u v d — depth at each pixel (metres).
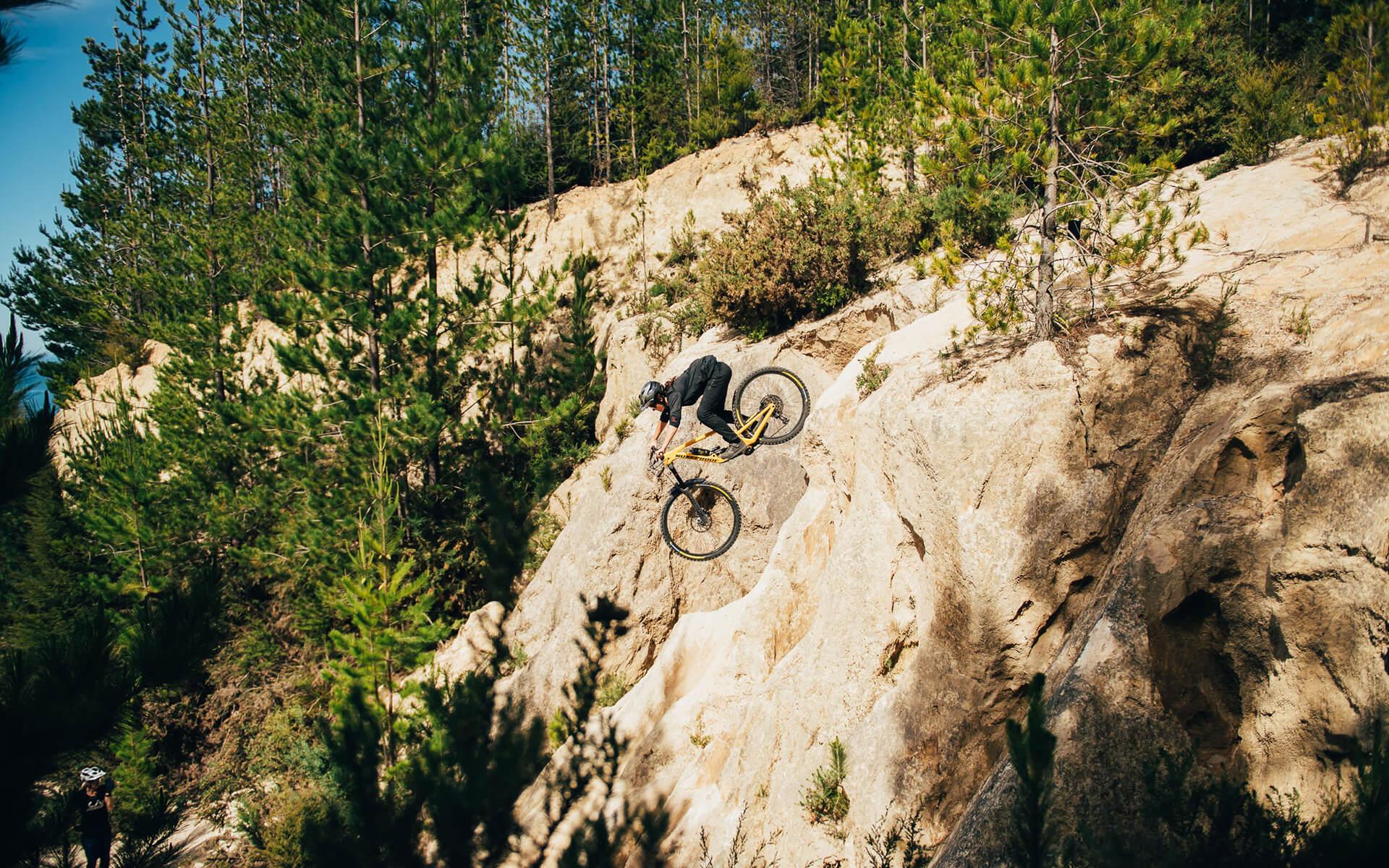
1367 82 8.39
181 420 23.56
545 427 19.67
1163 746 4.95
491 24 21.98
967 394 7.69
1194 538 5.36
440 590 16.75
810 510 10.47
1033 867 3.41
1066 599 6.84
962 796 6.89
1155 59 6.84
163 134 28.80
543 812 6.68
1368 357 5.66
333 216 18.23
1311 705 4.52
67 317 34.47
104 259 34.62
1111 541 6.76
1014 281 8.12
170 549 19.28
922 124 7.92
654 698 11.64
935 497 7.51
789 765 8.34
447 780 5.38
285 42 28.08
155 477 20.31
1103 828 4.68
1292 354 6.32
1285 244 8.02
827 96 16.20
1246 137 11.26
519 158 21.11
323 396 18.83
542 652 14.06
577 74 37.12
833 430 9.89
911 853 6.75
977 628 7.08
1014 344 8.04
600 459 18.45
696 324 18.31
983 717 7.00
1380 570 4.36
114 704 3.73
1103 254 7.48
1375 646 4.30
